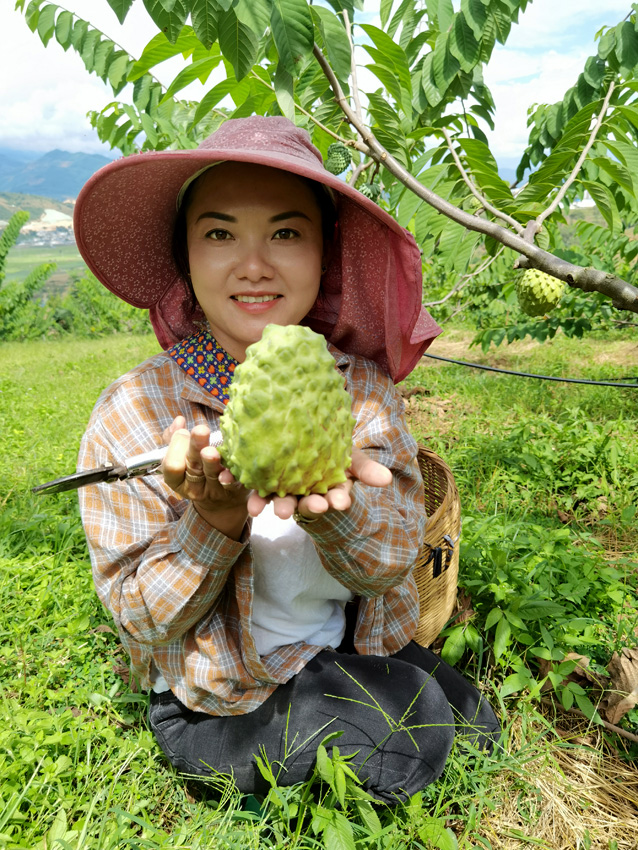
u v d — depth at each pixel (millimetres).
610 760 2029
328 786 1752
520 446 4074
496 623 2453
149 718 1905
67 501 3555
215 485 1241
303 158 1524
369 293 1819
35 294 18625
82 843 1556
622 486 3654
